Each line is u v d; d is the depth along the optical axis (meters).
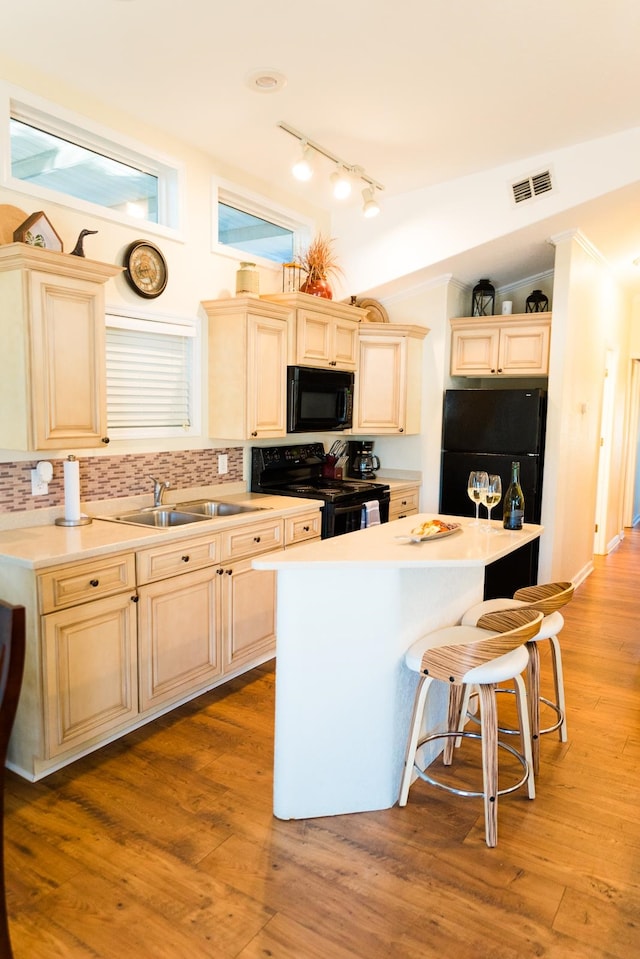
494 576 4.60
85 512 3.12
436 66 2.79
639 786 2.47
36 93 2.75
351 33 2.51
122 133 3.15
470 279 5.20
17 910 1.80
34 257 2.41
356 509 4.11
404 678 2.35
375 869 1.98
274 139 3.49
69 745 2.46
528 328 4.75
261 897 1.86
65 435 2.62
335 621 2.20
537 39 2.58
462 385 5.34
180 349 3.64
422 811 2.30
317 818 2.24
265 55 2.67
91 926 1.75
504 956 1.67
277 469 4.27
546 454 4.64
